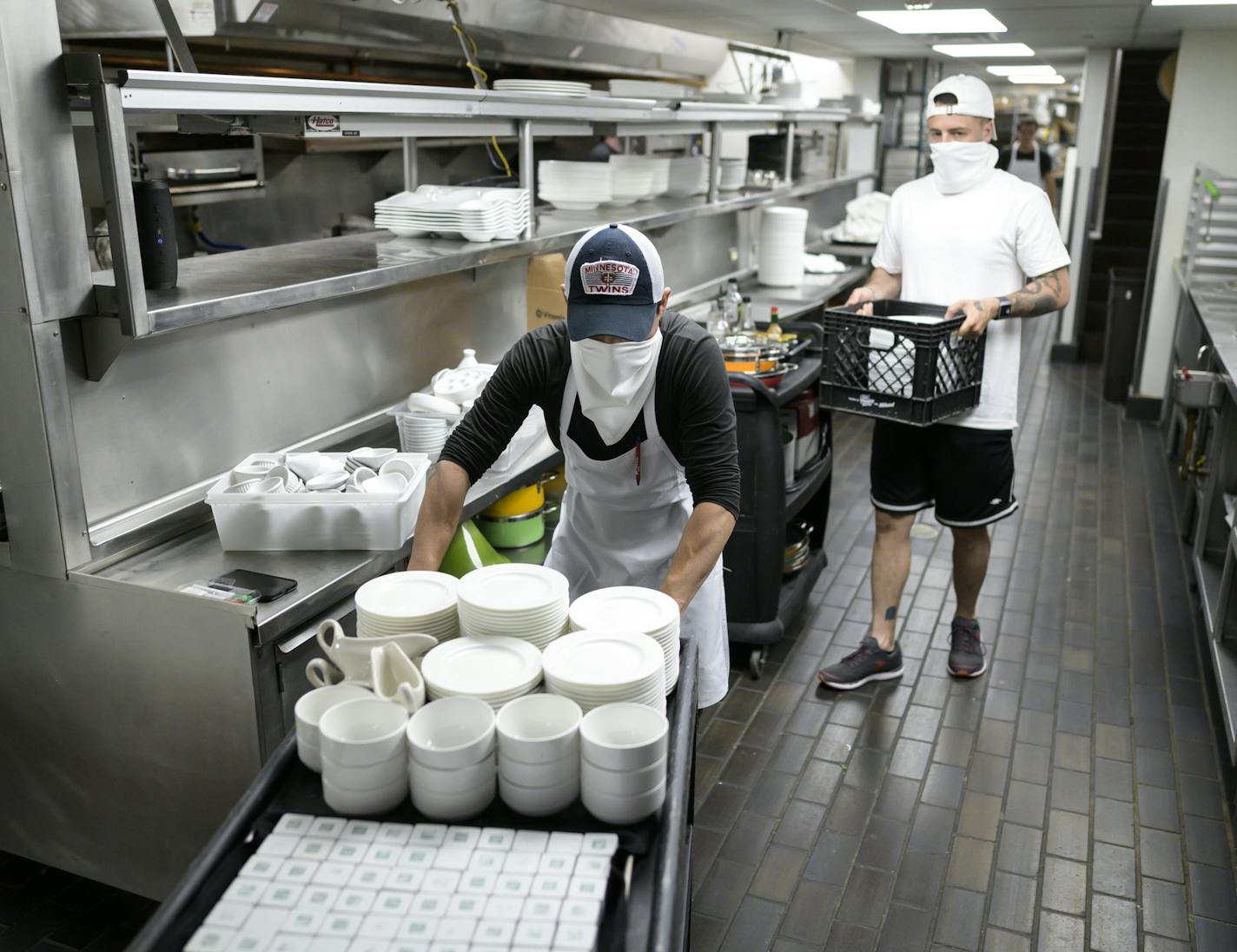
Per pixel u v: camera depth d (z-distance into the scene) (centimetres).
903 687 364
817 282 638
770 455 347
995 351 333
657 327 198
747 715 345
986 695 360
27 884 260
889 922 253
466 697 142
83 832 247
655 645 155
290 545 241
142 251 234
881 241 362
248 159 476
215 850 129
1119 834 288
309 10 400
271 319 286
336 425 321
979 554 360
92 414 232
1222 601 351
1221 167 656
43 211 207
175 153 437
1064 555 481
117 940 242
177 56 247
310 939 114
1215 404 405
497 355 406
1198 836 287
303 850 129
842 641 398
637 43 670
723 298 479
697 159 562
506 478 298
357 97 259
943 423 341
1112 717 347
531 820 136
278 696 221
